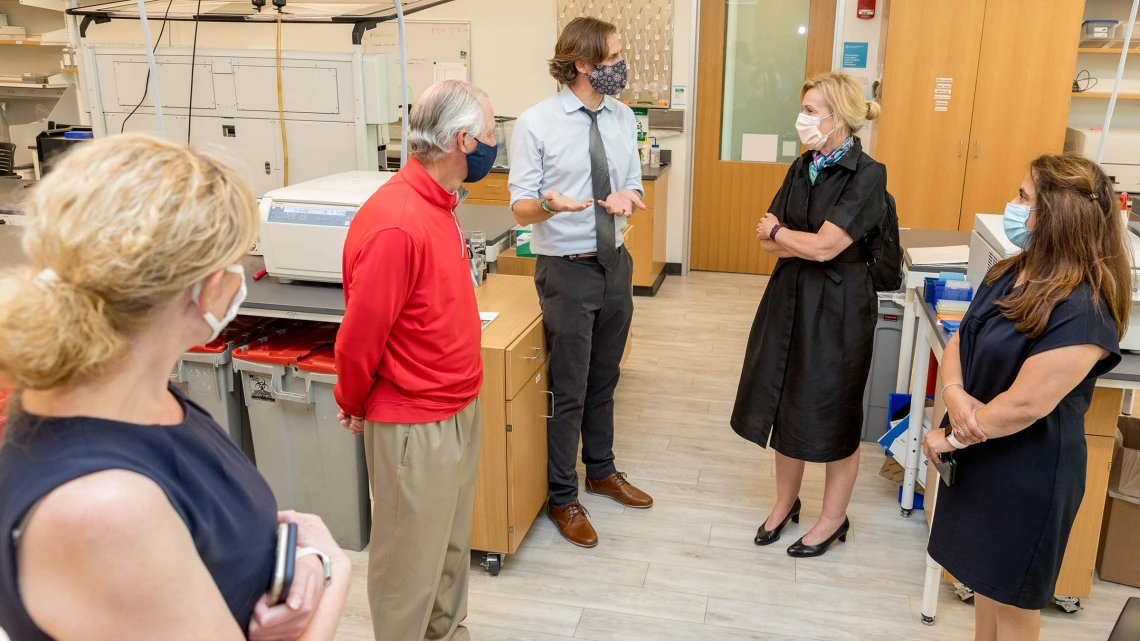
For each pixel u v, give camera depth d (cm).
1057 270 166
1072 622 239
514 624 238
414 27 584
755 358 264
